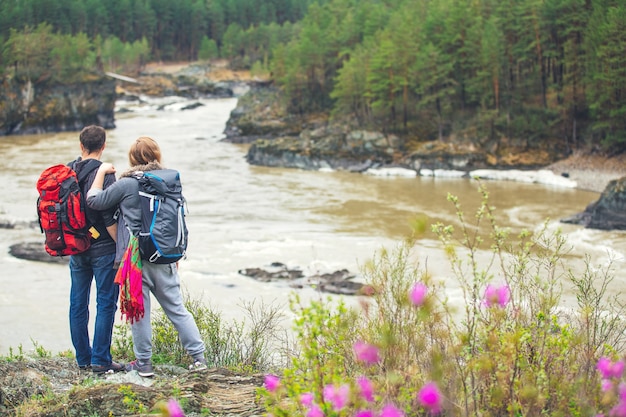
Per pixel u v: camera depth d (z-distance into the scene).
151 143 6.81
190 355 7.26
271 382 4.11
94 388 5.79
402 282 5.25
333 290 26.48
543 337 4.46
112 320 6.88
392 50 67.81
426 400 3.77
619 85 57.72
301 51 83.75
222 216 42.38
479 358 4.09
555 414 3.83
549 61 68.00
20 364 6.73
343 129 67.19
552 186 55.28
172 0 184.25
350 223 40.59
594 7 62.16
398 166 63.09
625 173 56.12
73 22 161.50
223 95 148.00
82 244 6.65
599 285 23.14
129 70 164.75
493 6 72.12
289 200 47.97
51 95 97.69
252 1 194.62
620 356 4.48
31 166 61.56
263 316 11.09
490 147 62.72
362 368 4.35
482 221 41.06
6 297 25.77
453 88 67.06
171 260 6.64
